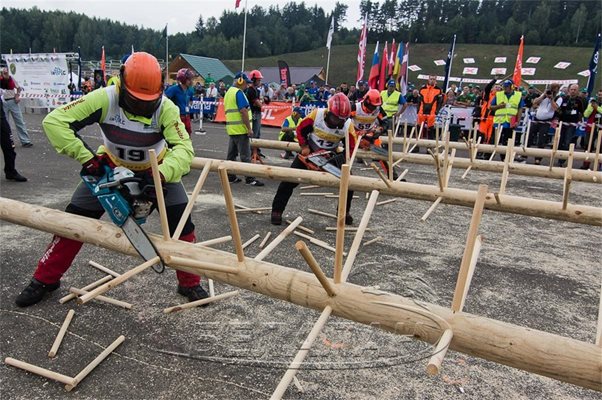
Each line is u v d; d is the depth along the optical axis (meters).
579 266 4.21
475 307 3.29
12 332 2.64
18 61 18.45
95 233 2.51
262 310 3.04
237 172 4.94
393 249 4.43
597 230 5.45
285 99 19.52
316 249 4.32
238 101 6.77
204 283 3.43
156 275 3.47
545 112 10.61
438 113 12.05
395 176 7.75
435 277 3.78
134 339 2.63
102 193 2.38
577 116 10.50
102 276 3.40
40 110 19.27
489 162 5.94
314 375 2.40
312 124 4.88
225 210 5.49
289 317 2.96
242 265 2.16
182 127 2.74
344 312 1.94
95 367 2.36
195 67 36.75
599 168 10.16
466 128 13.32
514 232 5.23
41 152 8.89
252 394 2.23
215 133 14.30
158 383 2.27
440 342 1.67
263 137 13.76
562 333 2.97
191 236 3.05
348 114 4.72
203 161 5.07
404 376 2.43
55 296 3.07
